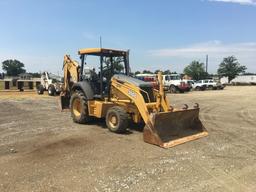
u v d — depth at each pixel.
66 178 6.14
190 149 8.33
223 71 86.50
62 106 13.95
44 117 13.70
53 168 6.71
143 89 9.98
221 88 46.59
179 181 6.02
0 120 12.91
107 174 6.36
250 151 8.22
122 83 10.48
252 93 35.22
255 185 5.88
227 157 7.62
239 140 9.53
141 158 7.45
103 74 11.19
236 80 86.50
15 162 7.12
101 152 7.91
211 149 8.35
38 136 9.70
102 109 10.75
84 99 11.62
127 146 8.52
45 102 20.61
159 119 8.98
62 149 8.19
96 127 11.17
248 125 12.39
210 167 6.86
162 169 6.68
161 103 9.76
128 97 10.18
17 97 24.80
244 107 19.38
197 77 74.31
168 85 37.03
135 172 6.49
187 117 9.88
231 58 86.12
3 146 8.52
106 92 11.09
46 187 5.71
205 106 19.89
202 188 5.70
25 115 14.37
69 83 13.62
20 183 5.89
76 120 11.98
